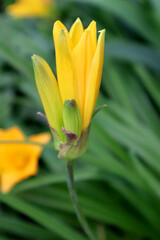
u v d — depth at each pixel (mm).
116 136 606
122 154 587
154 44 772
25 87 747
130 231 584
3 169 573
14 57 651
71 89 390
